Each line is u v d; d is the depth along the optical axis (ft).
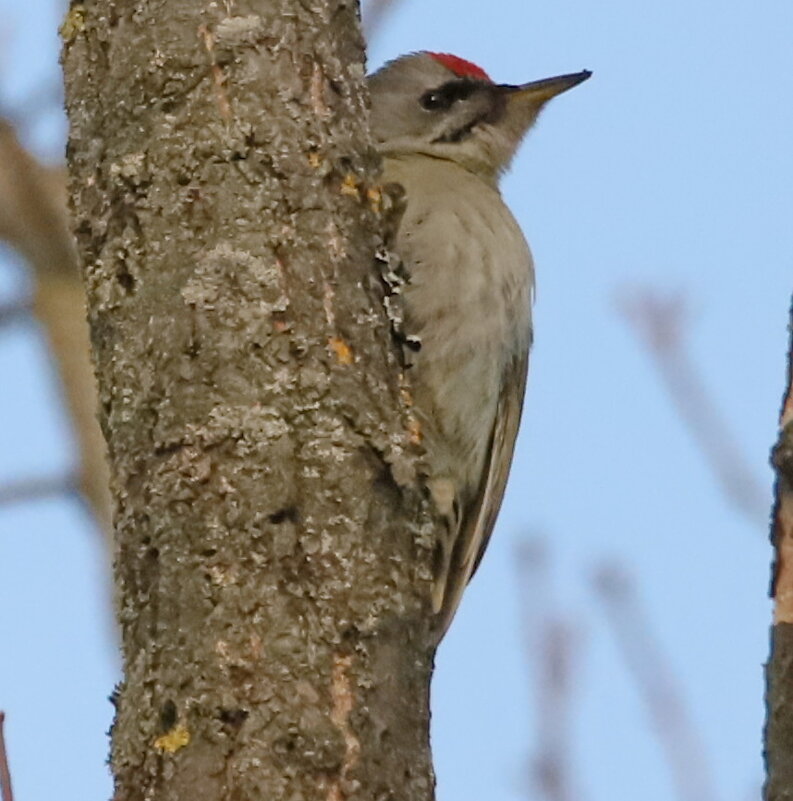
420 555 25.40
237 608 23.67
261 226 25.96
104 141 26.86
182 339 25.20
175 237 25.85
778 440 24.66
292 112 26.84
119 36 27.14
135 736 23.52
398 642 24.34
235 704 23.07
